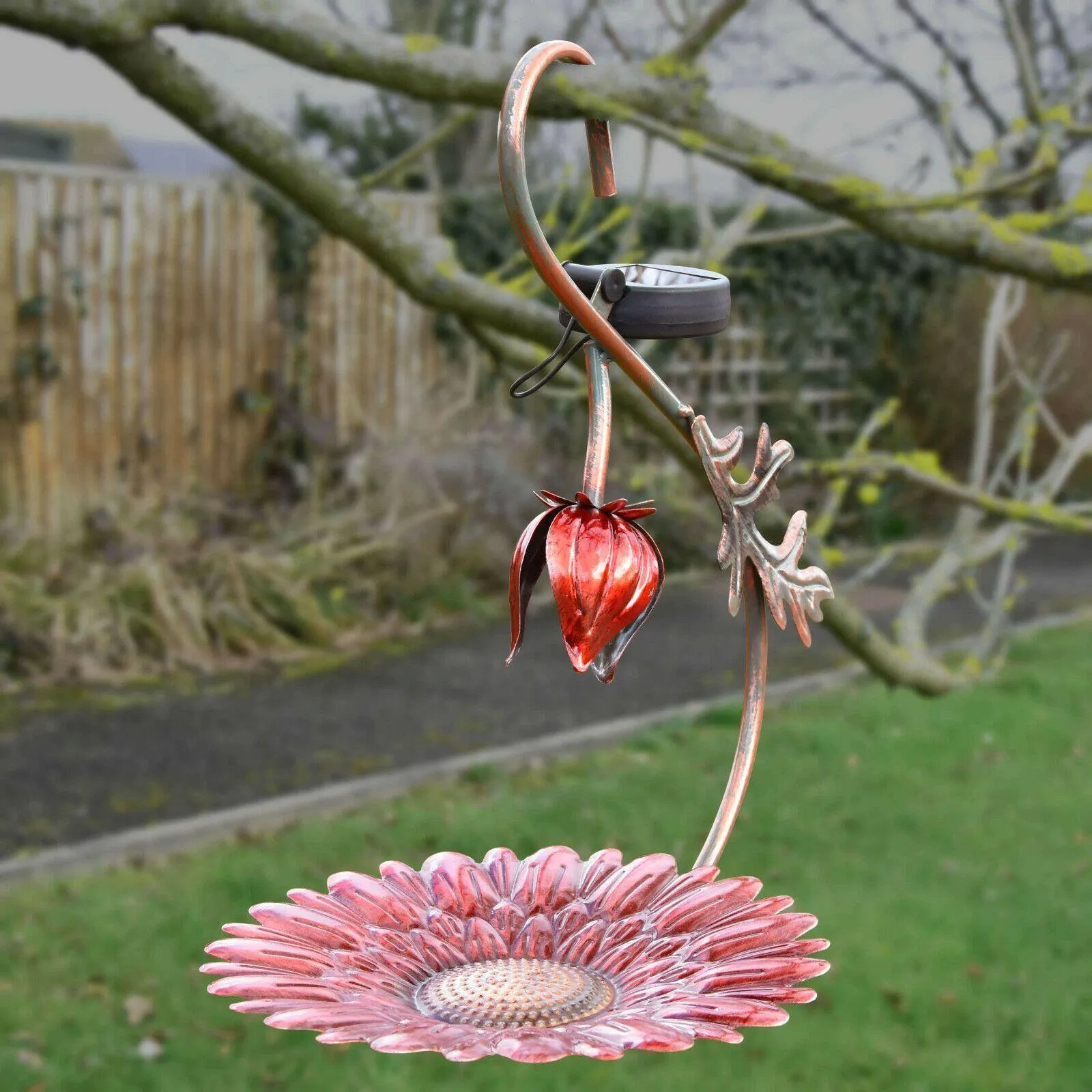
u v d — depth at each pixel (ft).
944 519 43.24
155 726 23.56
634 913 3.05
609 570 2.74
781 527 10.01
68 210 29.48
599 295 2.98
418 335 35.09
